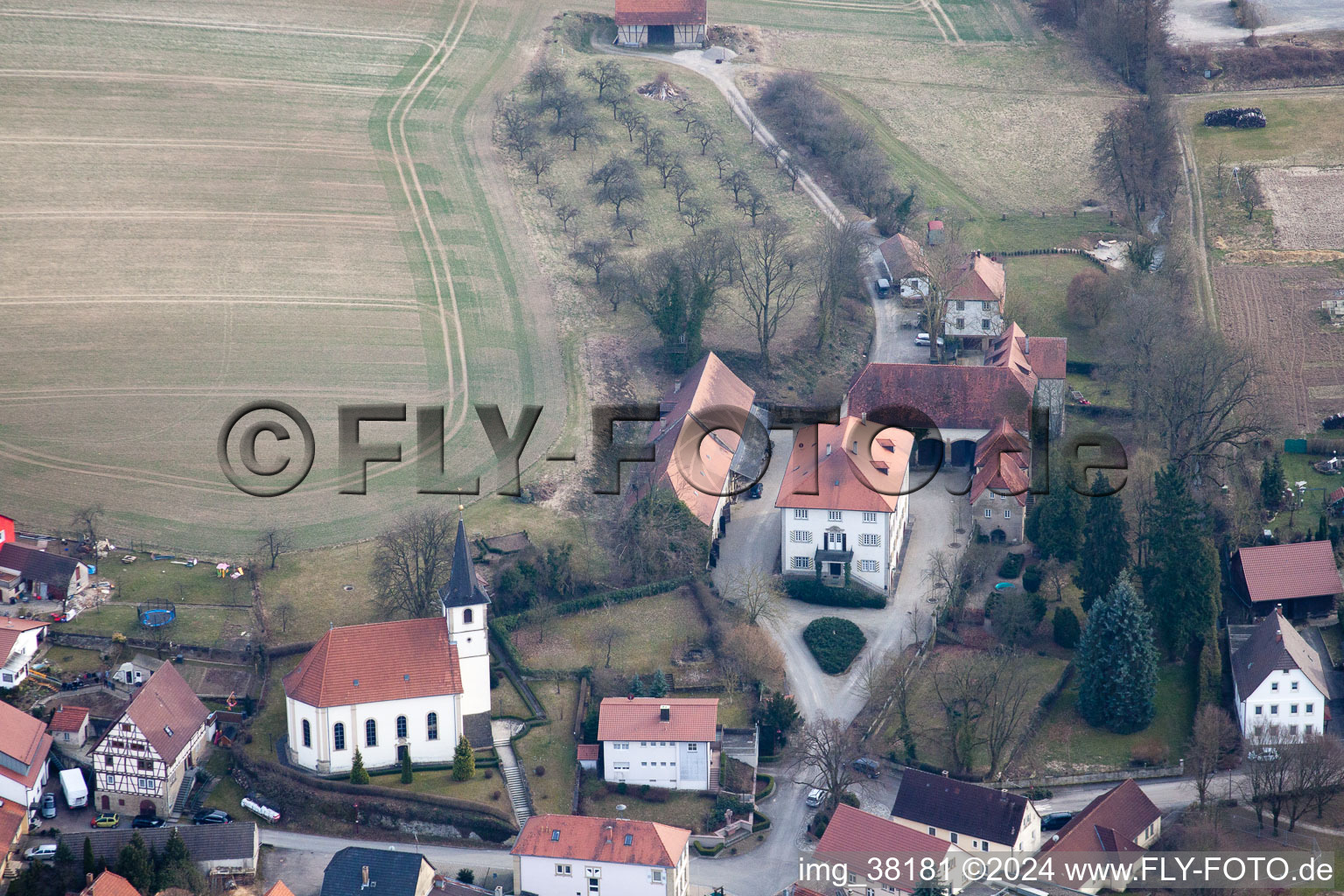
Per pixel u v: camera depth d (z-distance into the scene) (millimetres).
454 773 176500
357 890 157625
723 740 183375
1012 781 179375
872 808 175000
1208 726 175875
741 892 164500
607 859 160875
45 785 174750
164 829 165000
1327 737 177625
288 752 179250
